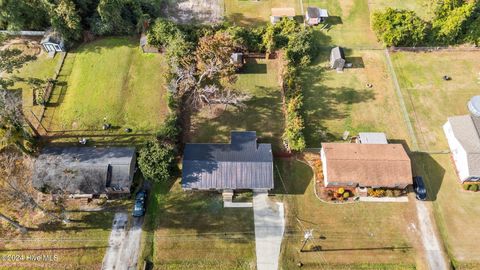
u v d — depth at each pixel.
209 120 51.91
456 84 56.62
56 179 43.12
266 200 45.38
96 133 50.25
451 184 47.34
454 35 59.38
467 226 44.19
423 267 41.34
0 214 38.50
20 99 49.88
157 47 57.75
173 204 44.72
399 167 44.97
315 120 52.38
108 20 57.47
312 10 62.22
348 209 44.97
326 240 42.78
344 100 54.47
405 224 44.12
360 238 43.00
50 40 56.34
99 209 44.12
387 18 58.78
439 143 50.72
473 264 41.59
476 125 48.62
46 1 54.81
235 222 43.72
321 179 46.88
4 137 43.19
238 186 44.34
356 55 59.56
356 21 64.06
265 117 52.47
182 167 44.84
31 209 43.72
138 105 52.94
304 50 57.19
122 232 42.66
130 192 45.28
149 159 43.47
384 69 58.09
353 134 51.12
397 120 52.75
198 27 58.28
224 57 53.72
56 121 51.31
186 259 41.22
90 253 41.22
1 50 58.06
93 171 43.38
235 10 65.06
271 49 57.31
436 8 59.53
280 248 42.16
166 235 42.59
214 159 45.19
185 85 51.41
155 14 62.41
